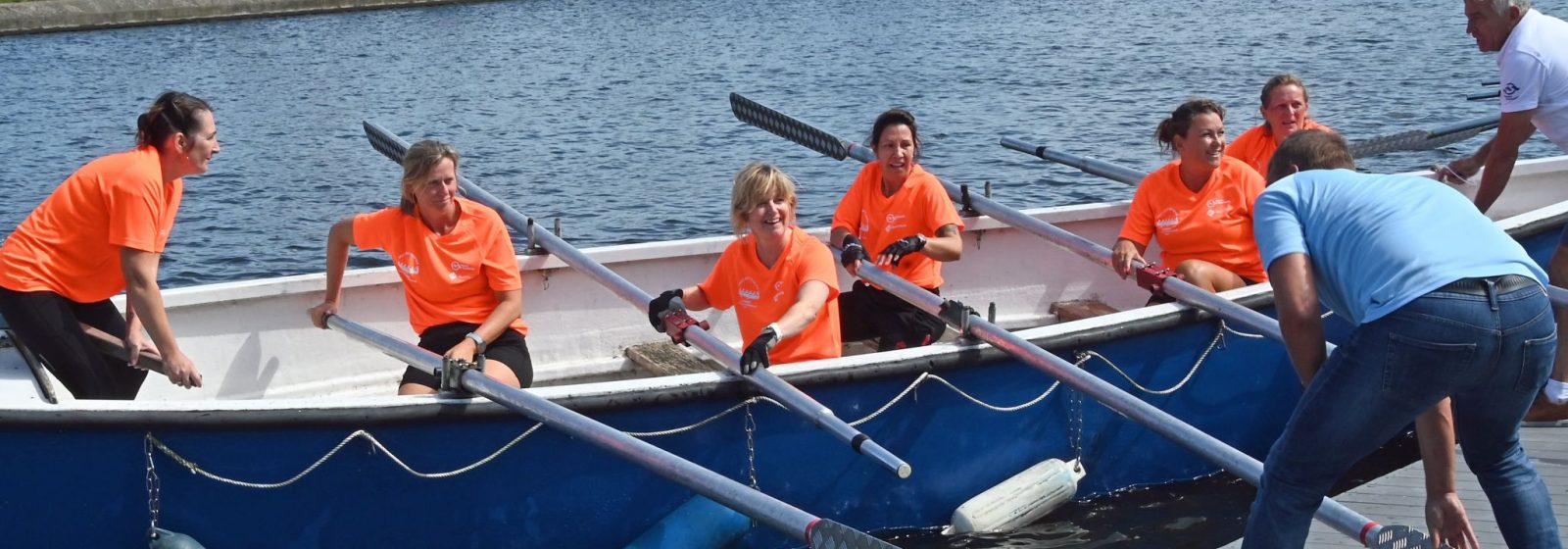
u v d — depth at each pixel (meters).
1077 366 5.16
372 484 4.45
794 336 4.92
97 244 4.58
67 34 31.23
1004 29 27.70
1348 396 3.21
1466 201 3.29
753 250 4.92
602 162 14.98
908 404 4.96
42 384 4.66
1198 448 4.39
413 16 34.75
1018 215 6.21
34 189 14.71
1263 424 5.68
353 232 5.04
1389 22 25.19
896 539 5.11
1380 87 17.69
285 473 4.35
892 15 31.84
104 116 19.97
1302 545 3.50
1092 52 23.30
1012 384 5.11
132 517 4.29
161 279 10.40
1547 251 6.04
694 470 4.13
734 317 6.46
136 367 4.93
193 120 4.51
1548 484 4.77
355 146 16.52
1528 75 5.18
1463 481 4.82
